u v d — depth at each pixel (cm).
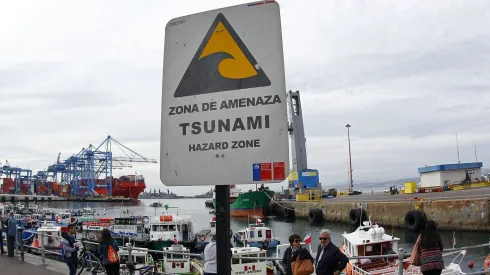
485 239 3030
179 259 2244
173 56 344
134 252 2172
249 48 325
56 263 1263
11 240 1377
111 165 16325
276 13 325
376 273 1335
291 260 800
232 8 334
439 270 673
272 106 314
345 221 4953
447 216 3453
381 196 5797
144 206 15012
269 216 6944
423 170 5688
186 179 325
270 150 309
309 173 7756
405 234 3625
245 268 2081
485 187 4897
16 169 16762
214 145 322
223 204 321
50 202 15450
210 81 330
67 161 16912
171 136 334
